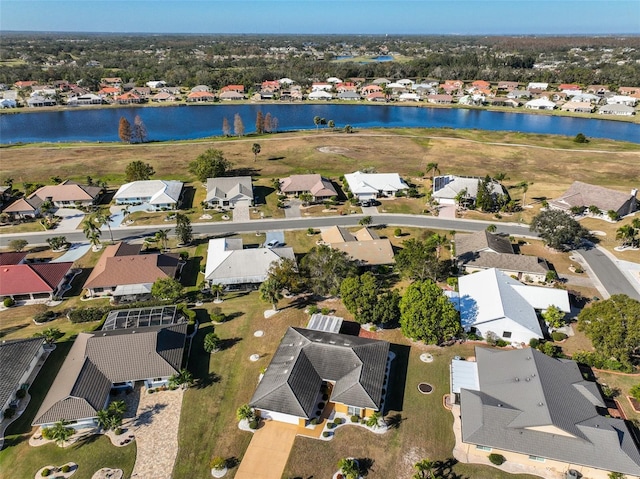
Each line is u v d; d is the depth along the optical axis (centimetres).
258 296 7569
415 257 7494
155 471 4559
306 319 6944
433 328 6044
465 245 8706
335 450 4769
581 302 7338
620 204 10431
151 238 9606
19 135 18950
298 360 5500
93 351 5622
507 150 16512
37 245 9325
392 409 5284
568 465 4462
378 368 5516
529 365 5331
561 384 5144
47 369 5925
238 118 18112
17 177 13388
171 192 11475
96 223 10300
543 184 12950
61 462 4634
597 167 14525
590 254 8894
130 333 5894
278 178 13412
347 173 13912
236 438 4919
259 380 5697
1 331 6662
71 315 6856
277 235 9650
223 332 6638
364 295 6525
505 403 4953
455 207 11262
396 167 14462
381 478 4484
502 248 8569
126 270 7731
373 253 8388
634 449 4494
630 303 5716
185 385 5612
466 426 4759
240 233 9888
